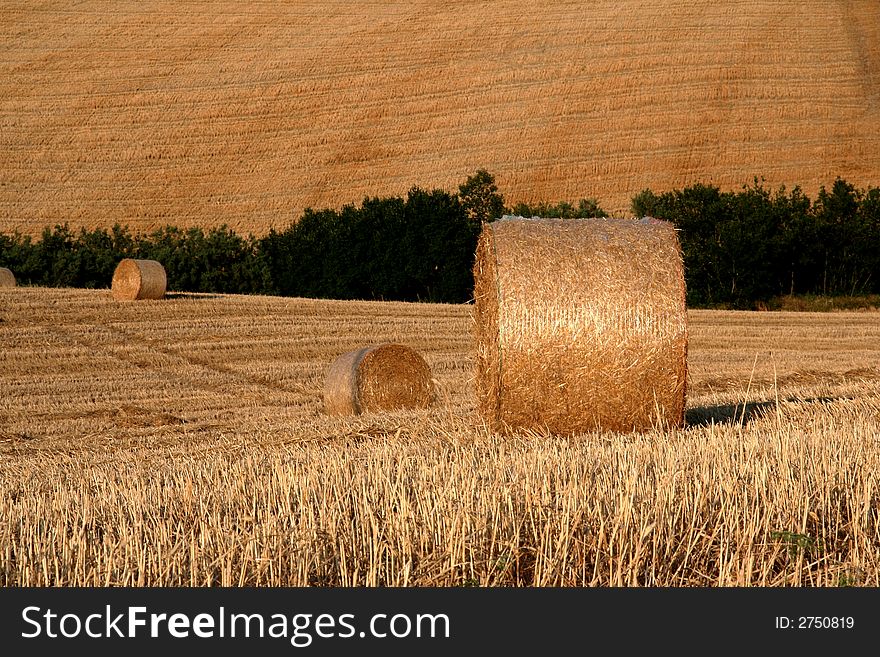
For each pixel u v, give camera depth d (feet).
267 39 649.61
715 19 643.04
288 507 70.95
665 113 553.23
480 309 113.80
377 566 62.08
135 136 555.28
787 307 392.27
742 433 95.40
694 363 218.59
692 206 418.72
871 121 540.11
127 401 181.57
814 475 75.77
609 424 99.71
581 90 577.43
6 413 167.63
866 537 65.72
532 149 533.55
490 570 62.39
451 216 422.00
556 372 98.99
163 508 76.23
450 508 67.05
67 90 596.29
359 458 91.25
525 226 101.76
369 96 586.04
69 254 394.52
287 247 429.38
